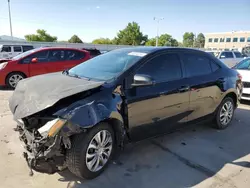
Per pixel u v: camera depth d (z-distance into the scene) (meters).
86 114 2.60
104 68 3.48
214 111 4.52
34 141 2.52
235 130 4.79
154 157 3.52
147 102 3.26
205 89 4.15
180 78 3.77
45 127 2.49
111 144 3.05
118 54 3.80
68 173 3.01
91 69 3.61
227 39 77.56
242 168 3.30
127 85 3.09
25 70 8.12
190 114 4.01
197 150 3.81
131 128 3.16
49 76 3.56
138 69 3.26
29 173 2.99
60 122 2.45
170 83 3.58
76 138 2.66
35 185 2.76
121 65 3.37
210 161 3.47
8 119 4.88
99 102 2.77
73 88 2.76
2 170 3.03
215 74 4.41
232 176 3.10
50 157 2.53
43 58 8.35
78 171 2.74
